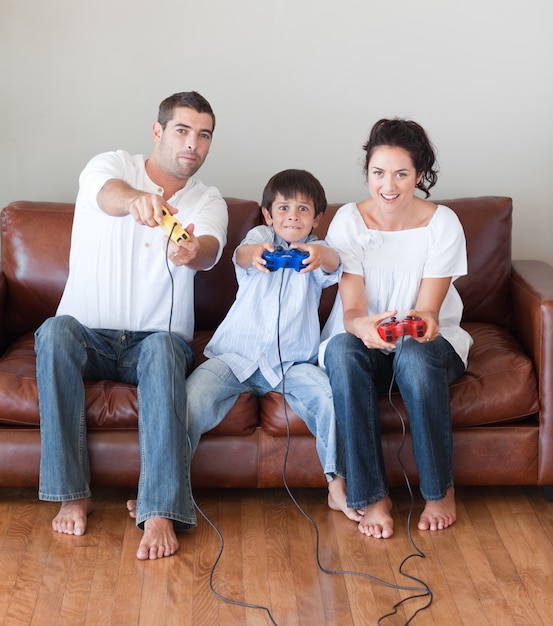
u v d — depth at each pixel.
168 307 2.63
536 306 2.53
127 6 3.13
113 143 3.24
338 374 2.36
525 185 3.36
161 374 2.37
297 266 2.39
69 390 2.38
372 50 3.21
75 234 2.64
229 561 2.26
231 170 3.29
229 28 3.17
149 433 2.35
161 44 3.17
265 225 2.84
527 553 2.31
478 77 3.25
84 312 2.62
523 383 2.49
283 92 3.23
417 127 2.49
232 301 2.93
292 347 2.57
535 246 3.41
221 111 3.24
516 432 2.51
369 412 2.38
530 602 2.10
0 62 3.14
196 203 2.64
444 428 2.40
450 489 2.46
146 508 2.31
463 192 3.35
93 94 3.19
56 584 2.15
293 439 2.48
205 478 2.48
